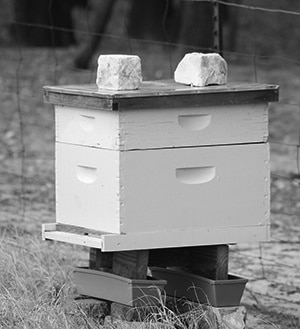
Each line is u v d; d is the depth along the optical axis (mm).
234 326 6406
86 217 6398
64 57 27188
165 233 6238
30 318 6559
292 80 24766
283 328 7262
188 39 24859
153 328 6207
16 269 7734
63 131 6504
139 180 6141
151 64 26359
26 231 9695
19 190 12367
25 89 21859
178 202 6250
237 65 27953
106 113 6133
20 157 14961
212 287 6445
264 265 9148
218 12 8820
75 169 6445
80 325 6555
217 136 6297
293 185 13344
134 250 6383
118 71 6215
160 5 31453
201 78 6379
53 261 8188
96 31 25688
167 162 6199
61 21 29688
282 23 34000
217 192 6336
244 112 6344
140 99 6043
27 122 18234
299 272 8914
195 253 6680
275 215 11672
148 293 6395
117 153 6078
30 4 30047
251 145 6383
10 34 30938
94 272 6684
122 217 6125
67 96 6348
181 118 6207
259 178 6426
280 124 18688
